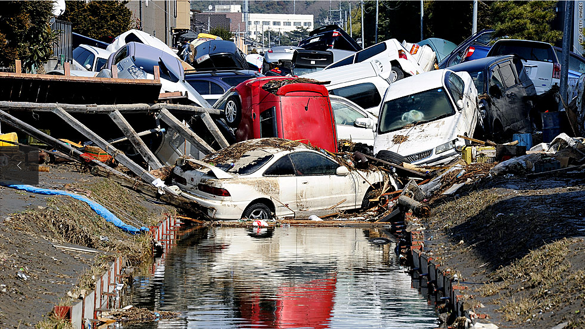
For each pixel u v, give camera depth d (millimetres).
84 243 16422
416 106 31812
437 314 13055
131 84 28578
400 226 23344
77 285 12500
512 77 37531
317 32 63188
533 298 11422
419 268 16828
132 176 26797
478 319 11070
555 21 71375
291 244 20859
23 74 26219
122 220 19656
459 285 13188
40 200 17109
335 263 17984
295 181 25062
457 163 28266
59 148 24438
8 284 11344
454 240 17828
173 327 12180
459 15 88188
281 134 29625
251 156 25328
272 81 30578
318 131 30219
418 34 106750
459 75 34219
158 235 20844
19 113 28719
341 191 26172
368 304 13836
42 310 10953
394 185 27844
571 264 11867
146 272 16719
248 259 18484
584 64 47000
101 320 12398
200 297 14312
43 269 12805
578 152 25062
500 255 14562
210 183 24141
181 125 29438
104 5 66312
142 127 31922
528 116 37375
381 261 18391
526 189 21141
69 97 28266
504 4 64812
